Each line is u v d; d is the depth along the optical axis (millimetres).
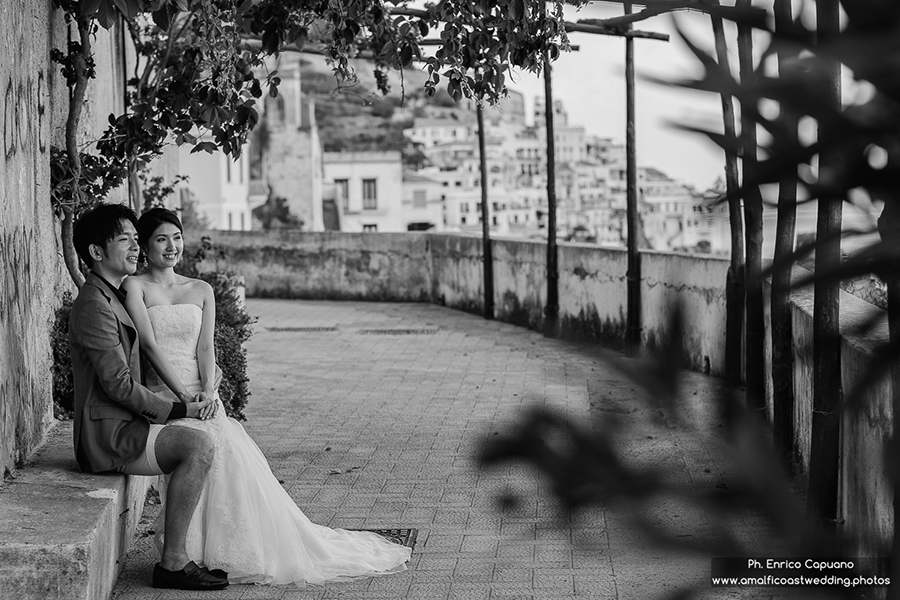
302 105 56812
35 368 5781
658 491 879
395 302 19922
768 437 896
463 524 6172
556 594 4949
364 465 7652
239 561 5117
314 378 11414
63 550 4102
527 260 15828
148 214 5535
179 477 5059
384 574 5316
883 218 801
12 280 5293
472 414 9469
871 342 971
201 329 5520
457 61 7602
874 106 735
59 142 7094
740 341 8211
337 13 7469
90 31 7219
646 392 892
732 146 753
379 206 63219
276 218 49750
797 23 740
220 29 7152
